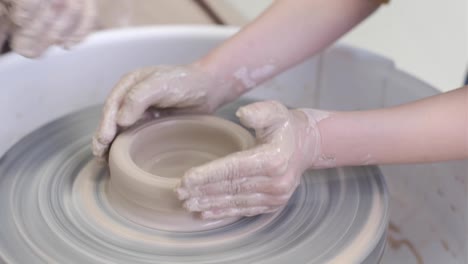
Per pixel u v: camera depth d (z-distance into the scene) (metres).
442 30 1.86
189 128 0.93
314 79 1.35
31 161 0.96
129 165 0.83
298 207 0.88
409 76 1.24
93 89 1.34
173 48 1.36
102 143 0.88
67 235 0.81
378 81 1.28
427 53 1.93
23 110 1.25
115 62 1.34
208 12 2.24
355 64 1.29
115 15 1.82
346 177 0.95
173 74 0.95
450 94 0.91
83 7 0.74
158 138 0.92
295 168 0.82
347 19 1.07
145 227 0.82
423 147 0.88
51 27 0.73
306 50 1.08
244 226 0.83
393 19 1.96
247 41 1.06
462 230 1.03
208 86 1.01
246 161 0.76
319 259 0.78
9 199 0.88
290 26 1.06
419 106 0.90
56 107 1.31
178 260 0.77
